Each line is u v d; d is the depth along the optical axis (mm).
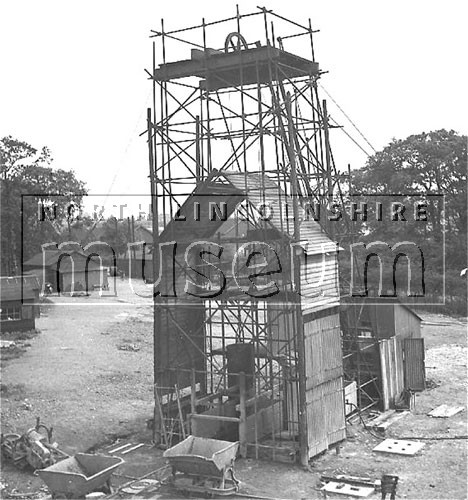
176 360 27781
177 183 27094
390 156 78125
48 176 94562
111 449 26500
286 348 28094
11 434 25375
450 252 74625
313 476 23141
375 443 26703
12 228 92250
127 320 60250
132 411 31500
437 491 21562
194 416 25188
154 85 27266
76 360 42844
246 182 25719
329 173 29516
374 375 31625
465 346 47188
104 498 20953
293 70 28281
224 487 21531
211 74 27453
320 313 25797
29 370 39688
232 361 27672
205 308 27625
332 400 26109
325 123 29188
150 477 23109
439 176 77312
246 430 25109
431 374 38438
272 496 21250
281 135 25531
